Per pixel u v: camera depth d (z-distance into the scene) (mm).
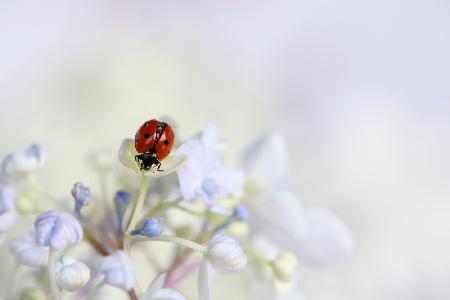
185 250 202
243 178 208
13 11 460
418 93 481
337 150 429
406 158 429
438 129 452
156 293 179
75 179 346
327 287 360
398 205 405
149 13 469
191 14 479
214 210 196
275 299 212
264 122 433
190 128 404
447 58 498
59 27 454
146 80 410
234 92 436
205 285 186
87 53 437
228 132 410
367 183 412
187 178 192
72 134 384
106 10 466
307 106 456
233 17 487
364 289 372
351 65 490
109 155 210
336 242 221
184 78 424
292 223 219
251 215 221
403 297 378
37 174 343
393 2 508
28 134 384
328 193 407
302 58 488
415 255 390
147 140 182
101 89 402
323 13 503
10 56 438
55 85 409
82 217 192
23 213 199
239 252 184
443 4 508
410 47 499
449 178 420
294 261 208
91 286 197
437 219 402
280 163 224
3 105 400
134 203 201
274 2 493
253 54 479
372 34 501
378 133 439
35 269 198
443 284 385
